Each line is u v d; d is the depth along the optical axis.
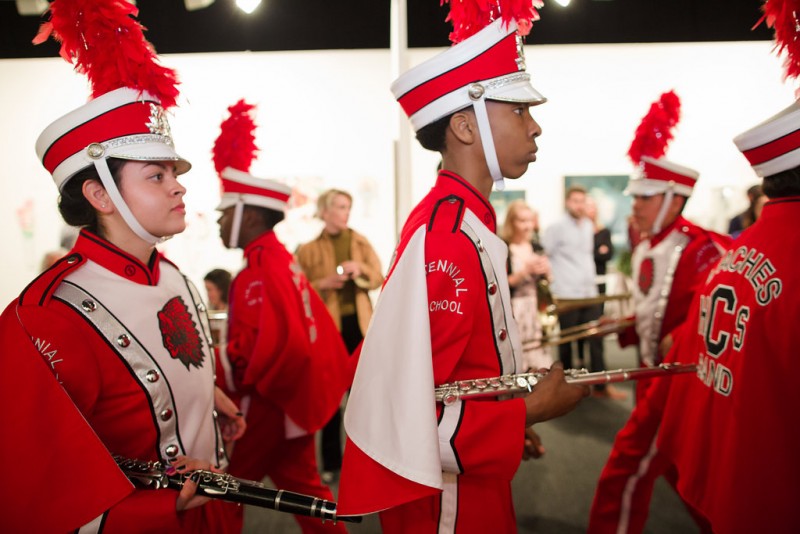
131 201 1.11
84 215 1.14
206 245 4.69
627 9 4.48
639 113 5.34
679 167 2.20
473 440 0.97
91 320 1.07
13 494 0.92
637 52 5.28
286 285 2.09
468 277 1.02
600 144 5.40
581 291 4.50
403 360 0.95
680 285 2.17
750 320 1.25
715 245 2.17
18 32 4.28
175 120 4.60
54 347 1.00
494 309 1.07
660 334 2.22
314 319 2.25
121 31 1.12
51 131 1.10
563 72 5.34
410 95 1.10
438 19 4.25
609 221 5.45
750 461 1.23
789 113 1.24
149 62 1.13
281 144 4.75
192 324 1.28
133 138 1.10
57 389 0.97
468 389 1.01
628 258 5.38
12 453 0.93
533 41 4.57
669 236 2.24
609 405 4.02
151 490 1.04
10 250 4.54
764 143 1.28
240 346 2.01
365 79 4.71
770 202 1.34
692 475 1.42
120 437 1.10
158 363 1.13
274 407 2.06
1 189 4.50
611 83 5.32
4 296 4.56
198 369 1.25
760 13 4.38
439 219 1.05
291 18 4.35
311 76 4.70
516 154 1.07
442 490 0.98
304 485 2.12
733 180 5.27
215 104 4.64
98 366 1.06
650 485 1.92
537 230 5.10
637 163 2.32
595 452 3.21
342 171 4.80
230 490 1.05
